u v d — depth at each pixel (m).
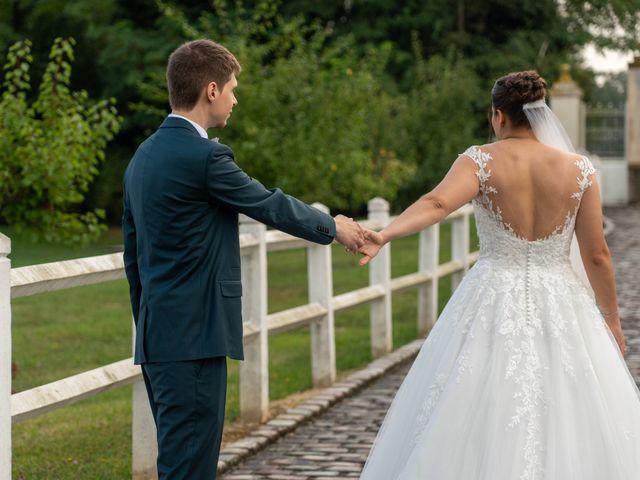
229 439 6.02
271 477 5.32
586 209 3.89
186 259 3.60
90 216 8.92
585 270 4.00
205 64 3.69
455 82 22.03
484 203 3.90
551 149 3.92
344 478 5.28
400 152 21.17
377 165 20.11
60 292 14.46
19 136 8.44
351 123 16.17
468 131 21.95
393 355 8.84
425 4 28.95
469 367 3.77
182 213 3.59
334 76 16.66
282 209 3.65
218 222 3.66
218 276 3.64
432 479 3.66
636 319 10.12
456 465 3.67
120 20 29.34
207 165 3.59
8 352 3.92
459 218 11.48
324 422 6.62
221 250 3.66
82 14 27.81
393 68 29.00
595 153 33.84
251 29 16.61
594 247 3.92
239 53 15.67
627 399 3.82
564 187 3.85
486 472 3.61
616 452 3.69
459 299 3.96
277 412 6.74
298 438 6.19
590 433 3.69
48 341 10.35
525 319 3.80
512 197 3.85
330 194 15.94
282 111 15.45
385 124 20.47
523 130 3.96
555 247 3.88
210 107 3.72
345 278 15.28
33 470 5.50
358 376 7.91
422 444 3.71
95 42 27.72
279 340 10.62
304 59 15.95
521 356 3.74
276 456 5.76
